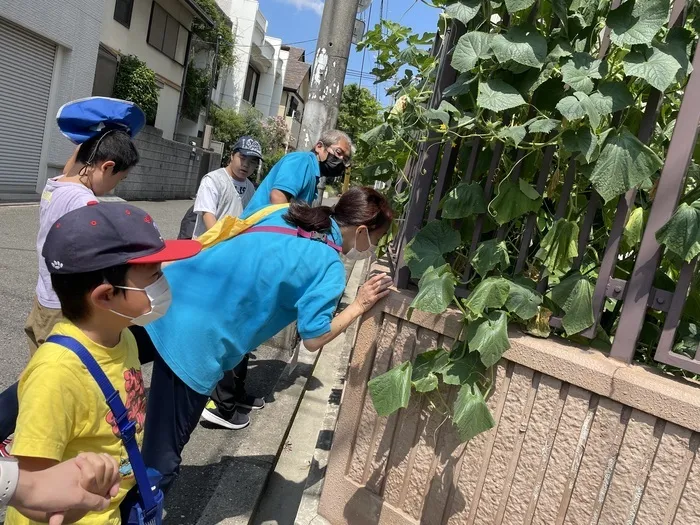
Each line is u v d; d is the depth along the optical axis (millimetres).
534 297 1750
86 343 1383
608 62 1750
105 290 1317
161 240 1399
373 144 2545
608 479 1628
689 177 2061
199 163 17859
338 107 4457
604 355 1765
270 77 29828
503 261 1843
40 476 1104
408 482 2037
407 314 1851
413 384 1908
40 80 9820
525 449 1771
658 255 1659
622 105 1629
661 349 1645
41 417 1223
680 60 1603
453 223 2090
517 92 1721
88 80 11000
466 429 1726
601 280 1752
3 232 6957
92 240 1294
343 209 2256
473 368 1826
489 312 1778
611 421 1620
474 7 1814
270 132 25828
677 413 1504
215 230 2098
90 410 1340
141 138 13141
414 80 3676
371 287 2094
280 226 2143
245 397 3643
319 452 2771
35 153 10117
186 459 3021
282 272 2012
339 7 4301
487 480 1850
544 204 2078
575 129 1709
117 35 14273
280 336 4891
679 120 1627
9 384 3330
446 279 1785
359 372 2166
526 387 1769
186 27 18344
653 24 1599
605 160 1652
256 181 14492
